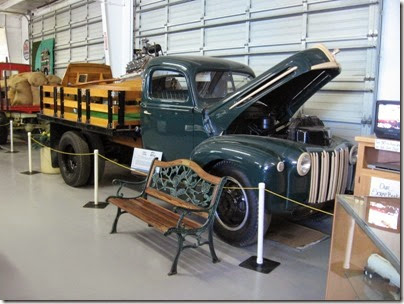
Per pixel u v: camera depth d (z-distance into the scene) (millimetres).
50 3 12516
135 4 8609
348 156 3684
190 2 7332
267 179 3137
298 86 3814
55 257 3197
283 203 3230
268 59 6113
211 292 2719
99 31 10172
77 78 6309
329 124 5359
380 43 4746
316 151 3346
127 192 5148
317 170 3332
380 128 2949
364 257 2031
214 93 4086
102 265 3078
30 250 3318
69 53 11672
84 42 10852
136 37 8703
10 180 5664
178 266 3094
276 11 5887
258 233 3129
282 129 4156
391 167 2967
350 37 5031
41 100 5957
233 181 3416
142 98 4406
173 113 4070
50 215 4188
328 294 2273
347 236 2168
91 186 5422
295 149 3246
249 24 6309
